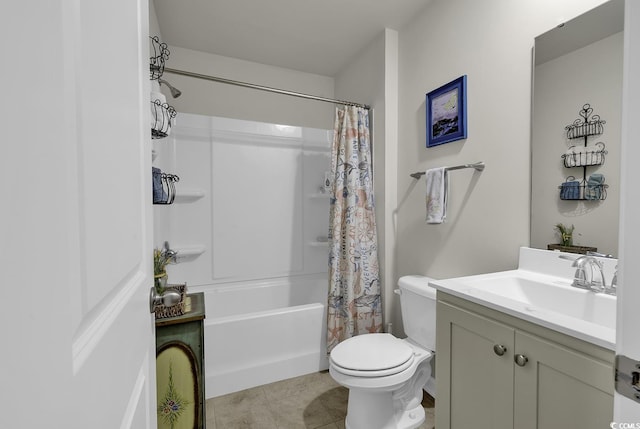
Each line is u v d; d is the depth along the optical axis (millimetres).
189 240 2457
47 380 262
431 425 1586
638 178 400
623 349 415
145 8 743
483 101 1549
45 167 265
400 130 2156
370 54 2355
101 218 405
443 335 1146
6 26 220
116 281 466
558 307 1094
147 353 713
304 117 2930
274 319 1960
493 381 946
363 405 1404
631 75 408
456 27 1703
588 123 1133
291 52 2545
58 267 282
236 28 2201
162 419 1231
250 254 2660
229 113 2666
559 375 766
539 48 1298
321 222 2943
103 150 415
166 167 2350
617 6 1063
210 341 1799
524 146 1362
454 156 1719
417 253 1995
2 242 216
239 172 2613
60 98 285
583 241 1148
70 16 314
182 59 2506
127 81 545
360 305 2131
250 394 1824
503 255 1456
